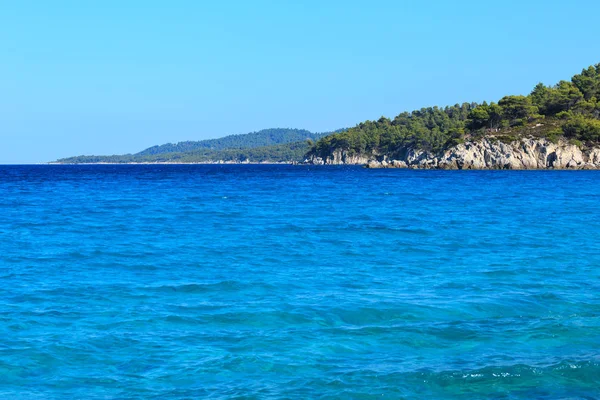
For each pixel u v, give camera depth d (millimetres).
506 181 111125
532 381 12141
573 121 184625
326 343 14375
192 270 23656
